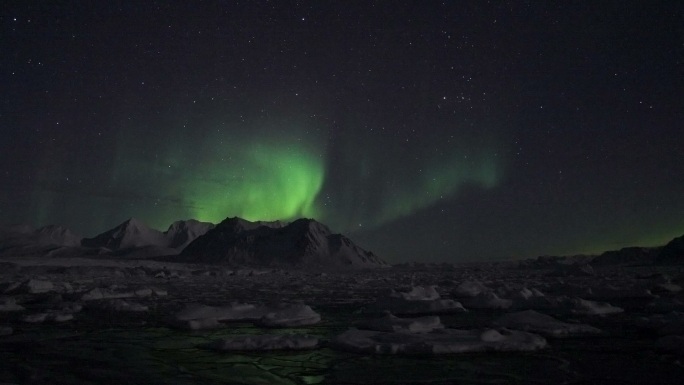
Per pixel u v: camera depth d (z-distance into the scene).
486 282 27.97
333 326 11.57
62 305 15.72
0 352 8.52
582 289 19.34
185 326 11.24
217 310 12.67
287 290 24.44
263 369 7.14
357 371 6.96
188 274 44.66
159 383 6.43
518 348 8.35
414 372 6.89
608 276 32.31
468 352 8.17
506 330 9.26
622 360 7.56
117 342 9.46
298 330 10.99
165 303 17.39
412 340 8.69
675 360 7.55
